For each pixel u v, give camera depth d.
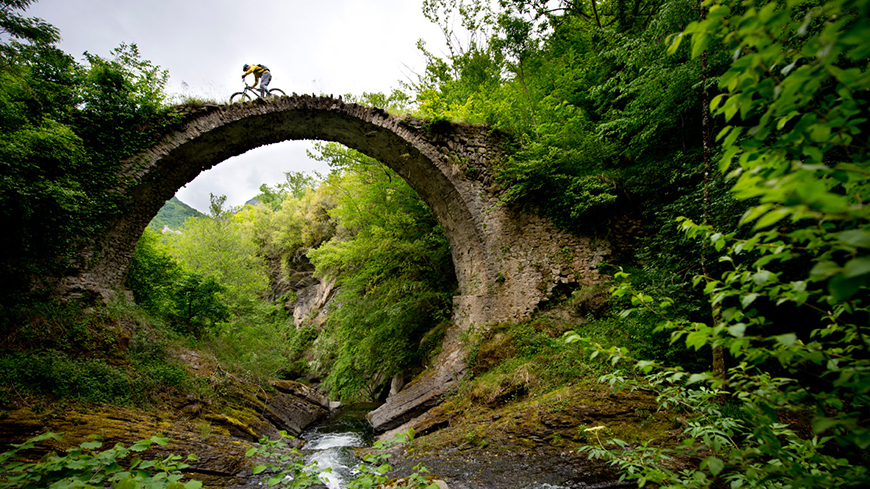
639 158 10.40
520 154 10.64
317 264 14.82
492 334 9.93
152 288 12.27
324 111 10.69
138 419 6.66
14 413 5.65
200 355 9.98
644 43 7.91
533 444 5.93
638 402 6.14
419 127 11.00
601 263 9.78
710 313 7.00
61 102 8.65
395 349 12.46
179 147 9.77
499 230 10.80
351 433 11.33
